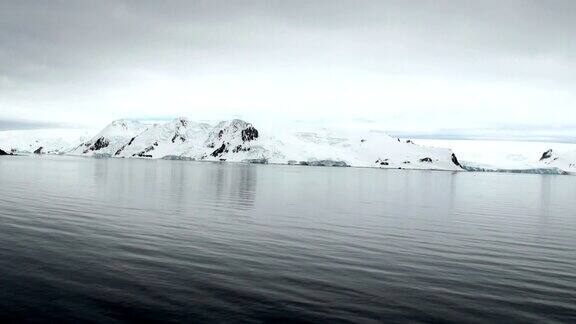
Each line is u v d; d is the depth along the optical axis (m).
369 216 41.09
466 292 17.77
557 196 81.69
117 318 14.12
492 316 15.25
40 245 23.41
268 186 80.44
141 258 21.42
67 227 29.05
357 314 15.05
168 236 27.27
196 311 14.85
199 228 30.72
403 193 77.06
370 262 22.31
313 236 29.27
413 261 22.81
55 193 51.62
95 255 21.66
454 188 100.44
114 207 40.47
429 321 14.64
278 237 28.42
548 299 17.14
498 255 24.98
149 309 14.91
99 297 15.84
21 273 18.27
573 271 21.50
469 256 24.48
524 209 53.22
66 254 21.66
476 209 51.47
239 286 17.58
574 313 15.68
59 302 15.27
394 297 16.92
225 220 35.19
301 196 61.31
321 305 15.79
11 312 14.31
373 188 89.44
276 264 21.25
